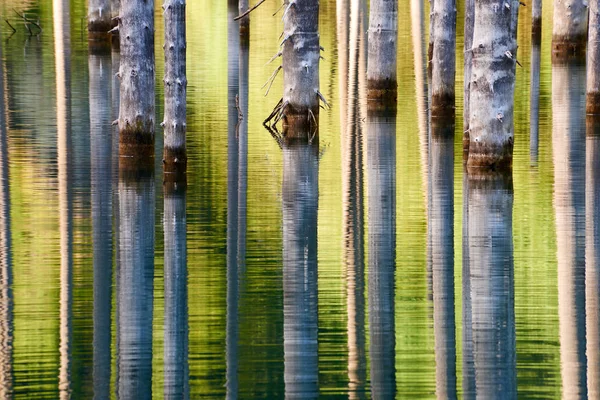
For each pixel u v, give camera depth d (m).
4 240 41.75
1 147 60.41
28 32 115.19
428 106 77.69
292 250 40.47
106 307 33.38
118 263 38.50
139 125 55.66
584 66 94.12
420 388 27.05
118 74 55.78
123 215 45.91
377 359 29.06
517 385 27.22
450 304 33.62
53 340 30.55
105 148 60.53
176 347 29.98
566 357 29.00
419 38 116.38
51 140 62.53
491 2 51.25
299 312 32.91
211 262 38.72
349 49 108.00
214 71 93.12
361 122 71.31
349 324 31.80
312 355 29.31
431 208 47.16
